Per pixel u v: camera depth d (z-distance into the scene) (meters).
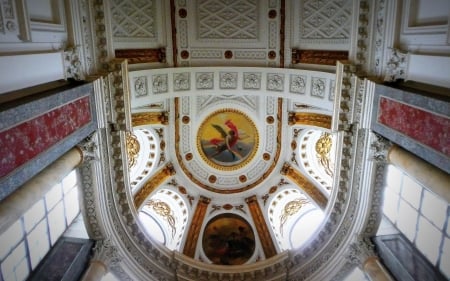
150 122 15.89
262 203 18.05
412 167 9.10
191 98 16.45
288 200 18.02
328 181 16.30
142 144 16.95
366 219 11.82
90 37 10.53
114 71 11.05
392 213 11.68
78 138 9.70
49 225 10.67
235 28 13.68
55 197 10.73
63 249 11.10
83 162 10.58
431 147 7.93
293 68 13.58
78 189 11.55
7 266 8.84
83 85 9.79
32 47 7.87
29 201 7.98
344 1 11.16
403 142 8.95
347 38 11.36
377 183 11.30
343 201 12.48
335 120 11.35
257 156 17.94
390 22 9.46
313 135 16.91
